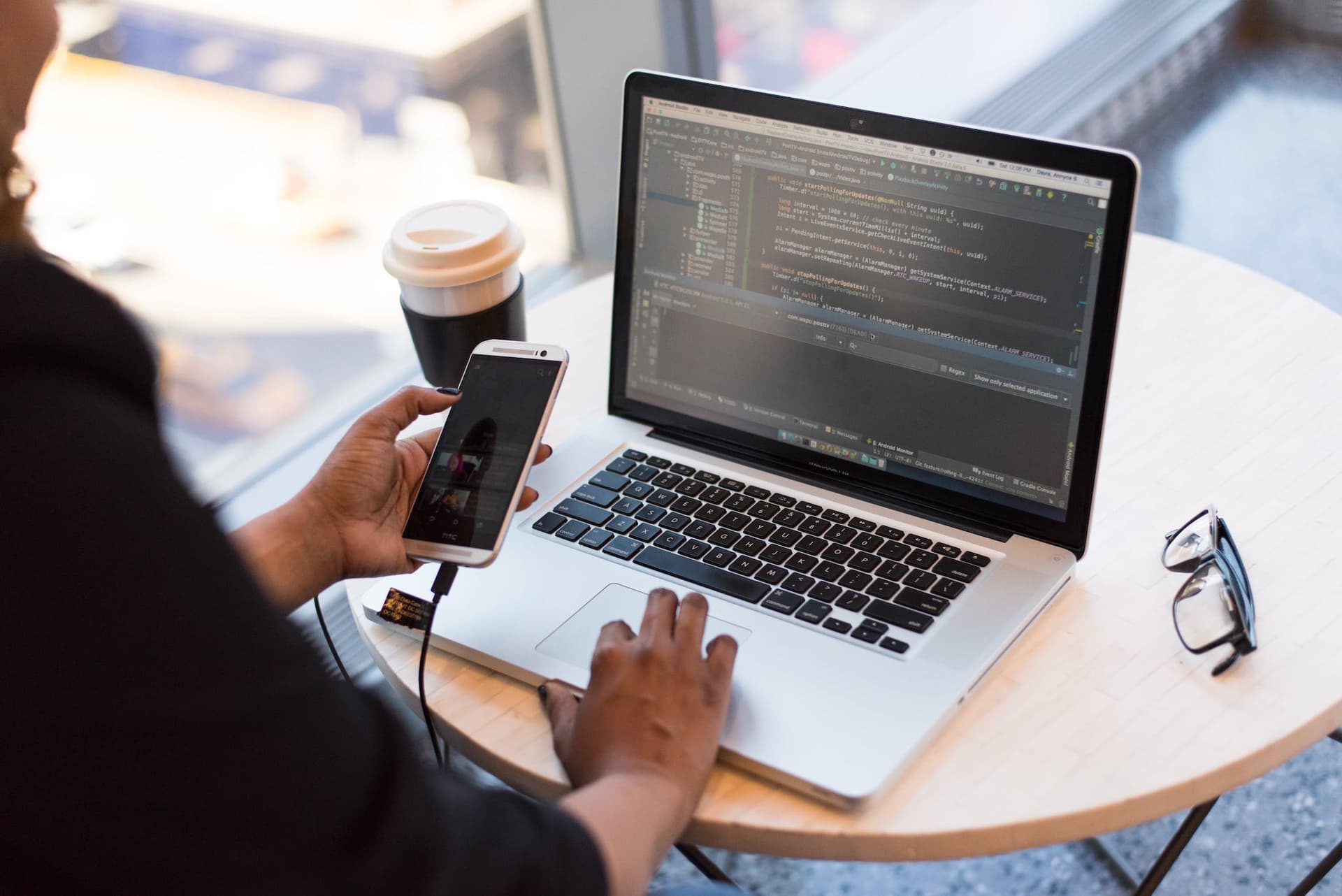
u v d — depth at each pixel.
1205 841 1.43
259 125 1.62
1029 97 2.47
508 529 0.88
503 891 0.52
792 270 0.95
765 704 0.75
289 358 1.73
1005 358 0.87
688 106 0.97
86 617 0.39
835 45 2.39
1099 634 0.81
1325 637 0.79
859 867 1.47
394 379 1.78
